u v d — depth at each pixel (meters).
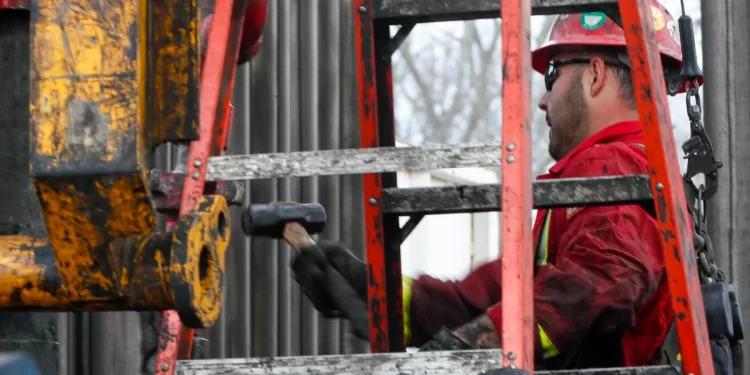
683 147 7.54
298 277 7.37
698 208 7.40
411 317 7.79
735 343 7.25
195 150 5.66
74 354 9.22
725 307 6.88
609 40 7.78
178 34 4.52
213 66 5.93
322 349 12.21
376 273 7.47
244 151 11.43
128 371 9.48
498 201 7.30
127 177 4.16
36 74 4.21
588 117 7.94
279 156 5.54
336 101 12.55
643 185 6.52
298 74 12.17
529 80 5.44
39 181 4.18
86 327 9.26
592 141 7.60
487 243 14.46
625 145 7.22
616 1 6.75
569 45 7.99
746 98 12.02
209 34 6.09
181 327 5.59
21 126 5.20
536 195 6.62
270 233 7.30
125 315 9.48
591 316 6.50
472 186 7.34
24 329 5.45
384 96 7.55
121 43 4.21
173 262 4.20
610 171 7.05
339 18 12.74
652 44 6.16
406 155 5.36
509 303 4.99
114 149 4.16
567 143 8.08
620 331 6.93
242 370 5.49
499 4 7.16
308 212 7.25
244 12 6.48
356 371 5.31
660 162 5.98
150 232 4.34
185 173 6.29
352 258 7.70
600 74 7.89
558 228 7.36
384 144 7.56
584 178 6.59
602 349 7.14
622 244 6.66
